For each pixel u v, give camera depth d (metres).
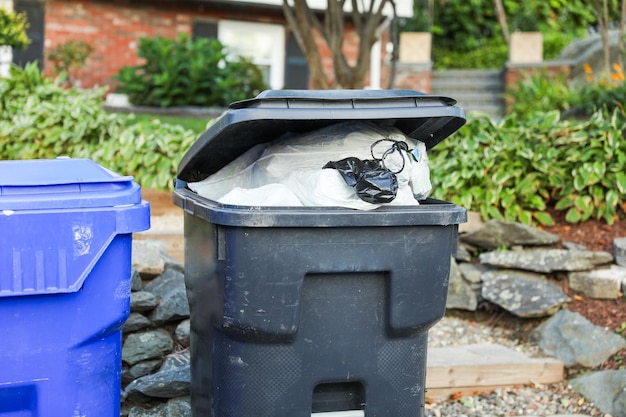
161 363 4.12
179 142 6.27
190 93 11.12
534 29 16.95
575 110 9.18
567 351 4.60
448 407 4.29
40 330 2.70
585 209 5.65
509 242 5.43
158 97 11.07
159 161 6.19
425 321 2.97
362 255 2.87
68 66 11.82
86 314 2.76
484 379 4.41
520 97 10.84
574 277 5.08
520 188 5.74
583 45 13.17
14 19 10.17
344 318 2.91
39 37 12.13
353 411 2.98
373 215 2.84
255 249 2.79
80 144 6.41
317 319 2.89
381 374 2.97
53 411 2.73
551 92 10.14
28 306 2.68
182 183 3.75
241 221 2.75
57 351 2.72
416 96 2.93
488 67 15.80
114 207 2.76
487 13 17.34
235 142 3.39
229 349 2.93
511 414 4.17
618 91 8.91
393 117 2.90
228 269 2.82
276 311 2.83
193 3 12.95
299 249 2.82
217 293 2.91
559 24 17.52
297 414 2.91
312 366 2.91
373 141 3.06
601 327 4.68
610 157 5.64
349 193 2.90
